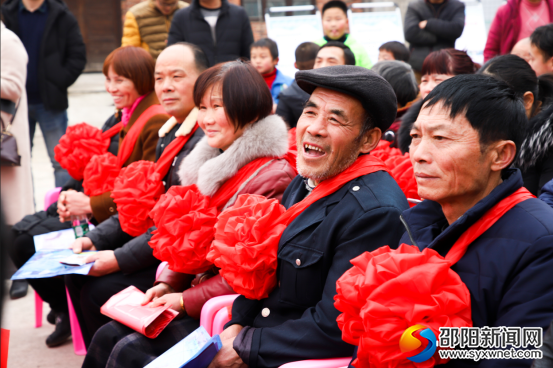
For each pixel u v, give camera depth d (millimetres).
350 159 1535
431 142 1162
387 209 1437
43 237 2615
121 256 2201
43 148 7672
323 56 3264
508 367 1012
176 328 1841
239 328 1607
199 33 4387
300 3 8984
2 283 792
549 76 2223
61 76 4625
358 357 1086
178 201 1842
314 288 1487
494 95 1127
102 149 3062
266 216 1508
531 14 4129
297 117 3445
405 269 1039
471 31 5863
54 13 4535
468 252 1154
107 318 2260
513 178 1159
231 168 1899
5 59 3594
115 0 10250
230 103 1896
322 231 1483
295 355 1392
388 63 2867
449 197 1182
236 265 1498
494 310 1094
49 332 3068
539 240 1059
